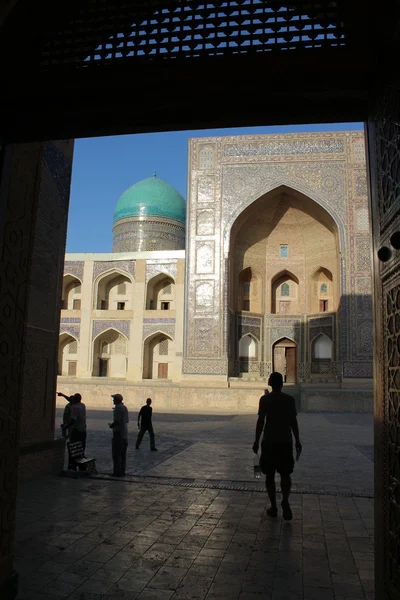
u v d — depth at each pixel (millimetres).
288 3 1934
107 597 2285
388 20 1644
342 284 15938
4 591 2168
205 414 13516
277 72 1837
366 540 3102
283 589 2396
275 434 3582
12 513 2277
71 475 4852
